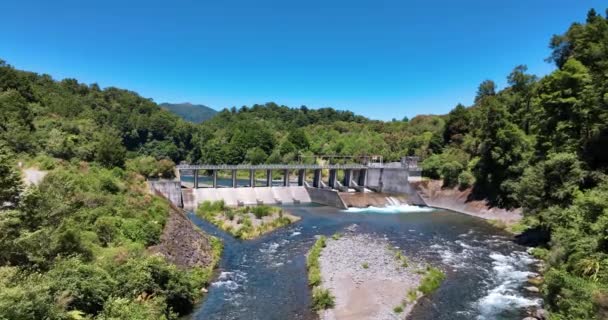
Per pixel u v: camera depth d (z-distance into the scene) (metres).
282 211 79.94
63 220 30.64
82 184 50.62
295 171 144.62
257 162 151.38
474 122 103.75
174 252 43.41
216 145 171.12
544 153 67.12
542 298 37.97
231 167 99.12
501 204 82.56
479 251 55.62
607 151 51.34
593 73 61.19
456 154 105.00
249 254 53.00
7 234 25.11
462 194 94.06
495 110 85.69
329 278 42.03
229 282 42.12
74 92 184.75
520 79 109.06
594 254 31.44
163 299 30.92
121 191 55.66
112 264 31.36
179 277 34.88
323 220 78.81
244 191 99.25
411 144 142.88
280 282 42.25
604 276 28.39
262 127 196.12
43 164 59.91
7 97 83.56
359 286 39.91
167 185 84.38
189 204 90.19
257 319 33.31
